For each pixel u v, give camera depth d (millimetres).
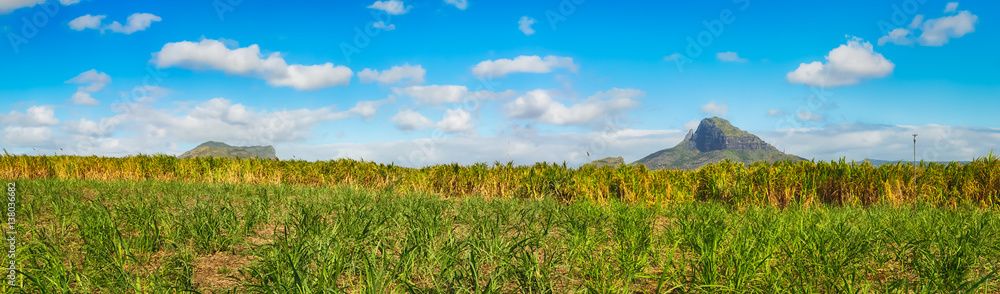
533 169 12664
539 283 3676
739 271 3621
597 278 3811
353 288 3709
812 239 4648
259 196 9344
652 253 4660
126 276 3555
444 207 8539
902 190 9719
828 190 10070
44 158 17531
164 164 16828
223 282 3975
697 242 4594
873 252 4613
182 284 3711
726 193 10234
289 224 6258
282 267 3861
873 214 7207
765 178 9977
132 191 10648
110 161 17219
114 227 5062
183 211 6414
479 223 6086
